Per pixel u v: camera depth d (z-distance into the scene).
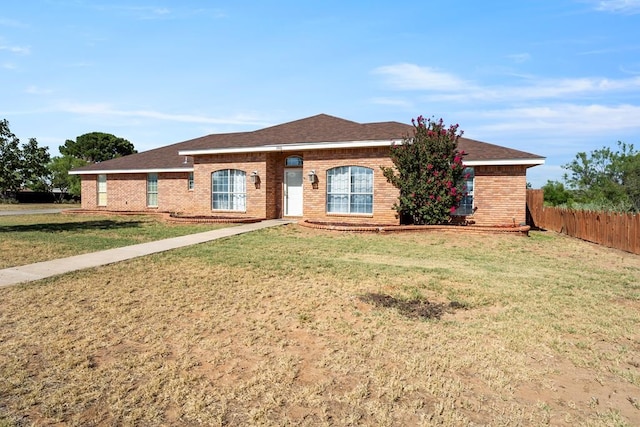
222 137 25.02
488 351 4.47
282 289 6.88
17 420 3.12
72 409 3.28
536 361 4.28
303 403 3.40
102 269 8.32
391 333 4.98
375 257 10.05
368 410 3.30
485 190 17.52
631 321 5.53
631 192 24.39
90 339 4.68
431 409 3.34
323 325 5.20
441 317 5.59
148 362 4.12
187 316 5.51
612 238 12.50
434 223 15.70
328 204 17.53
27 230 15.59
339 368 4.02
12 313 5.57
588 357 4.38
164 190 24.20
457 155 15.48
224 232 14.56
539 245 12.72
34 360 4.15
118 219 20.73
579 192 29.17
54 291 6.66
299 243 12.16
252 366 4.07
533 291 6.98
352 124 19.81
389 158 16.31
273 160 19.31
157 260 9.30
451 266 9.04
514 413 3.29
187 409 3.29
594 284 7.57
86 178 26.75
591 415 3.29
